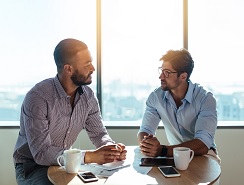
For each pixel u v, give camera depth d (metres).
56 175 1.50
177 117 2.18
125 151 1.76
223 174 2.88
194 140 1.86
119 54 2.89
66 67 1.87
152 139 1.81
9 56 2.88
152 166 1.61
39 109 1.82
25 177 1.86
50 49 2.88
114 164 1.65
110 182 1.40
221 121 2.94
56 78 1.96
